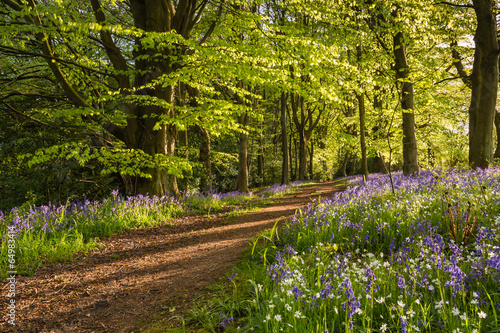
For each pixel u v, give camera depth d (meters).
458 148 19.36
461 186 6.83
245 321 3.22
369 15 13.68
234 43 11.57
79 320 3.87
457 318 2.48
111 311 4.09
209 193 16.59
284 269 3.61
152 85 10.20
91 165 13.14
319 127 42.59
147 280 5.16
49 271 5.56
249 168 35.09
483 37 12.09
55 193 11.97
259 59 10.77
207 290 4.38
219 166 29.23
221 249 6.71
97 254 6.62
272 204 14.82
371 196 7.75
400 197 7.30
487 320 2.54
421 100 17.78
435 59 16.80
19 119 11.88
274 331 2.60
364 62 14.95
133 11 11.80
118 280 5.20
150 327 3.52
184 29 11.94
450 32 16.16
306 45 10.66
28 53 9.29
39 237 6.62
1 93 11.06
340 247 5.00
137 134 11.55
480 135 12.30
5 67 11.71
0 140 11.44
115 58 11.16
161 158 10.00
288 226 6.34
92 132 11.82
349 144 23.56
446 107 19.33
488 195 5.83
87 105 10.52
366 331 2.54
